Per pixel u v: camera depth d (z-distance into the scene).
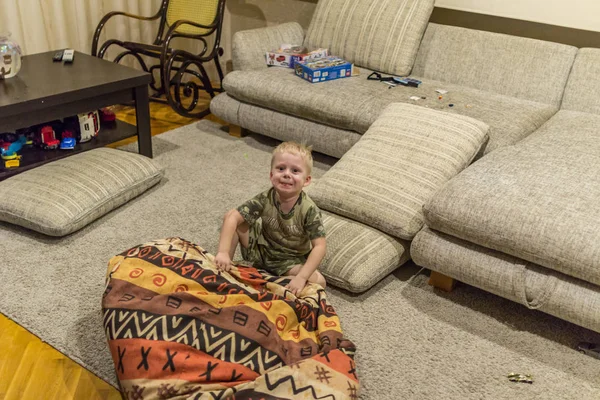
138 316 1.61
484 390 1.74
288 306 1.74
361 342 1.90
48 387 1.69
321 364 1.56
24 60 2.99
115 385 1.70
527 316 2.05
